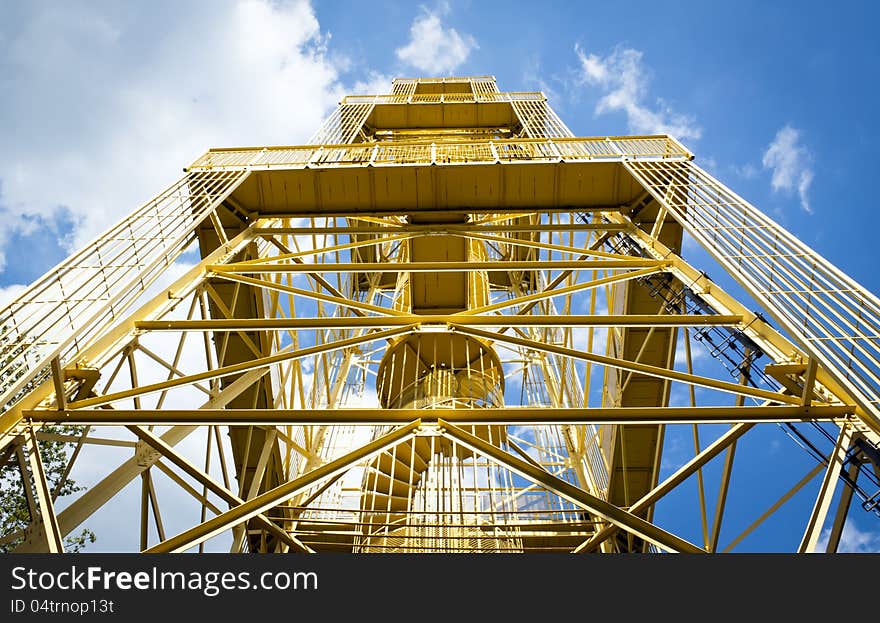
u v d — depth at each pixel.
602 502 7.79
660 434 15.44
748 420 8.25
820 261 8.75
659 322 10.48
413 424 8.38
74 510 8.02
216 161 16.14
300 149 16.92
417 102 31.41
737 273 9.55
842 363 7.47
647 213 15.73
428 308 20.28
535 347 10.44
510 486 15.12
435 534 13.39
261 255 17.16
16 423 8.01
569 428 19.81
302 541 14.23
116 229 10.65
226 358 15.63
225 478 12.06
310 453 17.88
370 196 15.87
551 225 16.03
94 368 8.92
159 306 11.47
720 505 9.56
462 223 16.97
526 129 25.88
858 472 7.55
